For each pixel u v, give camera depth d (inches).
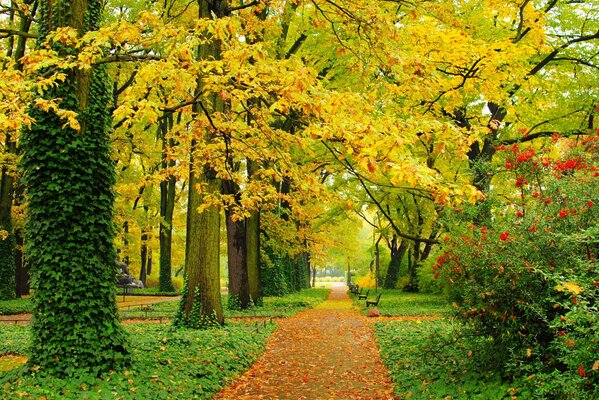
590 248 216.1
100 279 295.6
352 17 273.9
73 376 266.8
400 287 1374.3
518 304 223.9
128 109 219.5
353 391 304.2
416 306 819.4
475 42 353.4
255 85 224.1
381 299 998.4
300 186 302.4
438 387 259.4
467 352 285.7
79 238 291.9
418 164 178.2
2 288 891.4
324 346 466.3
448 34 328.2
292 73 194.2
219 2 399.2
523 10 354.3
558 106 587.5
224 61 238.8
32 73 274.4
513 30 515.5
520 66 369.4
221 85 235.9
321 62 593.6
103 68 313.6
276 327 578.6
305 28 573.9
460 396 236.5
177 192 1536.7
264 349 442.6
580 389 165.5
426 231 982.4
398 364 343.9
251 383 326.6
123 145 830.5
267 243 1027.3
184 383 281.4
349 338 510.9
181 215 1566.2
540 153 266.7
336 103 200.1
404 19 395.5
